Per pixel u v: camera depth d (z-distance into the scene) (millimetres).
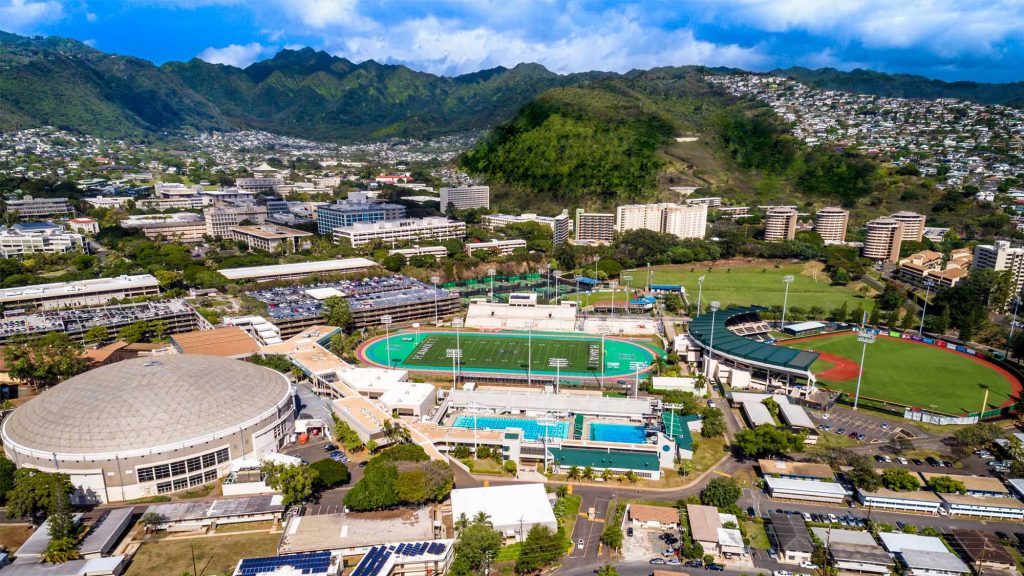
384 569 142875
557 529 163500
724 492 176500
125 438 177375
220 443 188500
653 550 159250
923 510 179000
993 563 151875
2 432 189875
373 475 174000
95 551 149500
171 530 163750
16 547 154625
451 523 168750
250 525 167625
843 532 162250
